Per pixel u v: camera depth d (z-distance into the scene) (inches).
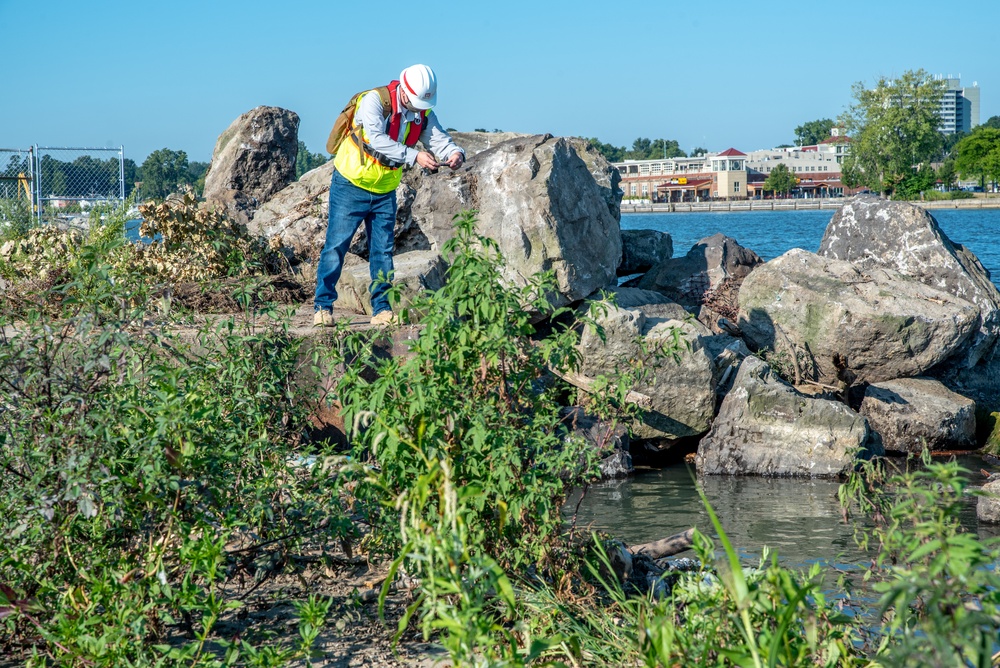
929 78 4658.0
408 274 436.1
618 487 430.9
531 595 165.9
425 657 154.6
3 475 148.0
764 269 571.8
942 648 91.4
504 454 159.2
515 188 519.5
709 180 6658.5
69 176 711.7
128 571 142.6
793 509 386.3
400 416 156.4
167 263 400.8
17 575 142.3
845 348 536.1
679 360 207.6
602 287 529.0
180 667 131.3
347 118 322.0
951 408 506.9
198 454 156.2
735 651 113.5
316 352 207.5
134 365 164.4
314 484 182.4
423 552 123.5
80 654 128.7
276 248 485.1
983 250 1611.7
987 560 101.3
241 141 652.1
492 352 168.6
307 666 137.8
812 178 7096.5
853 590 243.3
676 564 234.4
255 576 171.6
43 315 161.8
